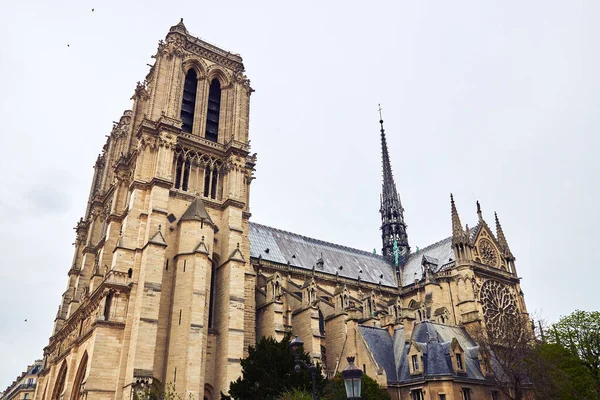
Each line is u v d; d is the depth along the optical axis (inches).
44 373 3403.1
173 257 2581.2
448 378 2055.9
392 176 5433.1
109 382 2228.1
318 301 3029.0
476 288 3646.7
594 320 2891.2
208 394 2422.5
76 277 3595.0
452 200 4003.4
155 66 3157.0
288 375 1817.2
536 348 2706.7
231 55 3496.6
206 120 3198.8
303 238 4227.4
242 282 2655.0
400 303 3272.6
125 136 3592.5
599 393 2615.7
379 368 2197.3
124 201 2974.9
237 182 2972.4
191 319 2352.4
